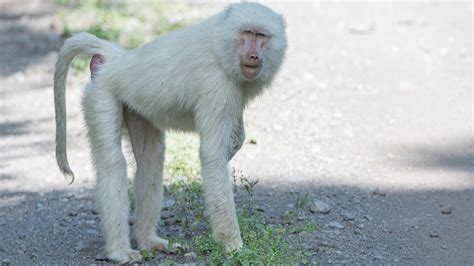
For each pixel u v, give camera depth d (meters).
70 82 20.17
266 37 10.66
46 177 14.94
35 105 19.22
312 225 11.54
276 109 18.05
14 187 14.45
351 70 20.67
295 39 23.39
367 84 19.58
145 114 11.07
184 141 15.65
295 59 21.66
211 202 10.50
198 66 10.48
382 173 14.48
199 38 10.58
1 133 17.48
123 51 11.38
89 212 13.12
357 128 16.78
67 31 23.83
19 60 22.39
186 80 10.57
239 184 13.93
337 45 22.78
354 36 23.56
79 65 20.98
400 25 24.44
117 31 23.08
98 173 10.92
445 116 17.20
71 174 11.88
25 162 15.77
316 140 16.22
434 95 18.55
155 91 10.79
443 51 21.88
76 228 12.45
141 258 10.91
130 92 10.97
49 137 17.23
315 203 12.73
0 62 22.23
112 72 11.05
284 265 10.10
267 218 12.32
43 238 12.08
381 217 12.56
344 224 12.23
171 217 12.66
